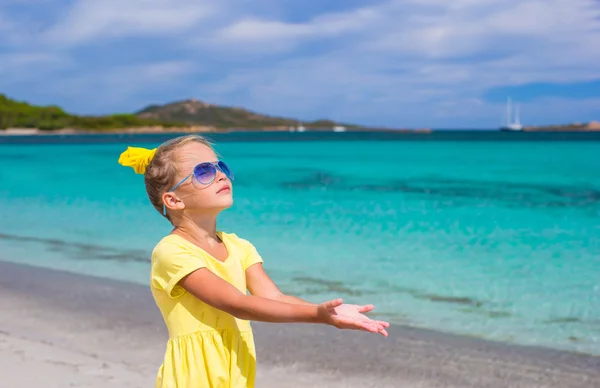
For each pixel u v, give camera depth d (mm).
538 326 5191
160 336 5121
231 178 2318
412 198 13695
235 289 2064
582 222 10258
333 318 1859
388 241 8781
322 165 25297
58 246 8781
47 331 5219
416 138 86688
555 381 4117
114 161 29156
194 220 2232
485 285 6414
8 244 8953
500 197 13734
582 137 85750
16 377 4191
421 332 5082
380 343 4863
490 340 4875
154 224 10633
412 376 4234
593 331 5055
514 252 8023
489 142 61312
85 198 14359
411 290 6250
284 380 4184
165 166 2201
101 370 4359
